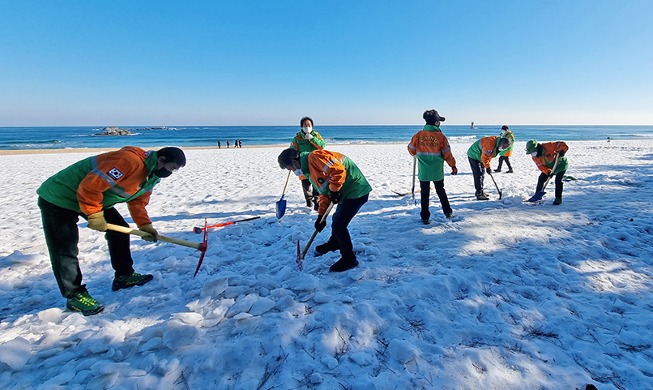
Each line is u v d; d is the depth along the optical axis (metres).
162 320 2.60
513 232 4.27
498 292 2.85
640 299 2.69
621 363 1.99
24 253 4.09
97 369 1.98
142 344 2.26
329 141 50.84
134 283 3.20
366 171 11.67
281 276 3.19
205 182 9.90
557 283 2.97
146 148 38.66
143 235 2.88
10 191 8.73
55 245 2.60
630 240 3.92
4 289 3.20
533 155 5.68
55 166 15.19
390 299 2.69
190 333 2.25
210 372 1.99
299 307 2.62
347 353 2.13
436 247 3.90
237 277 3.05
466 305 2.62
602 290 2.85
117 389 1.85
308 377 1.93
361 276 3.17
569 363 2.00
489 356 2.05
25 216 6.06
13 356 2.05
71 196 2.57
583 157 15.07
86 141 55.81
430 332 2.31
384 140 55.31
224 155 21.34
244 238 4.54
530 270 3.24
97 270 3.63
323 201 3.35
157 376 1.96
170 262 3.63
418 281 2.97
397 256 3.67
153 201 7.31
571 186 7.45
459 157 18.08
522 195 6.16
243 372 1.99
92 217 2.50
